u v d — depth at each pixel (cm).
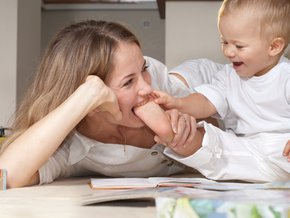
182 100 144
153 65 161
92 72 117
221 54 267
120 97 116
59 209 73
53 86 122
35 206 77
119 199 75
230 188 79
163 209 48
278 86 145
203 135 123
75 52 120
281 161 121
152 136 136
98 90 109
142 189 83
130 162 132
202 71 190
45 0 552
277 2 138
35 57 388
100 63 116
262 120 149
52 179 121
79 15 561
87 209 73
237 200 47
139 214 68
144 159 133
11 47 325
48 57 126
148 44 552
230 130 163
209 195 53
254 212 44
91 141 128
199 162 119
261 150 125
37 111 122
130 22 553
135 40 120
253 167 123
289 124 145
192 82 182
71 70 119
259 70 146
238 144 125
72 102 109
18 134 122
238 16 139
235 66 149
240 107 154
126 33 120
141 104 118
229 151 124
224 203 45
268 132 148
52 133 108
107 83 116
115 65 115
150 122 116
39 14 407
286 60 151
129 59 115
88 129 129
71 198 86
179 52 270
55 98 121
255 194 55
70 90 120
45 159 108
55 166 124
